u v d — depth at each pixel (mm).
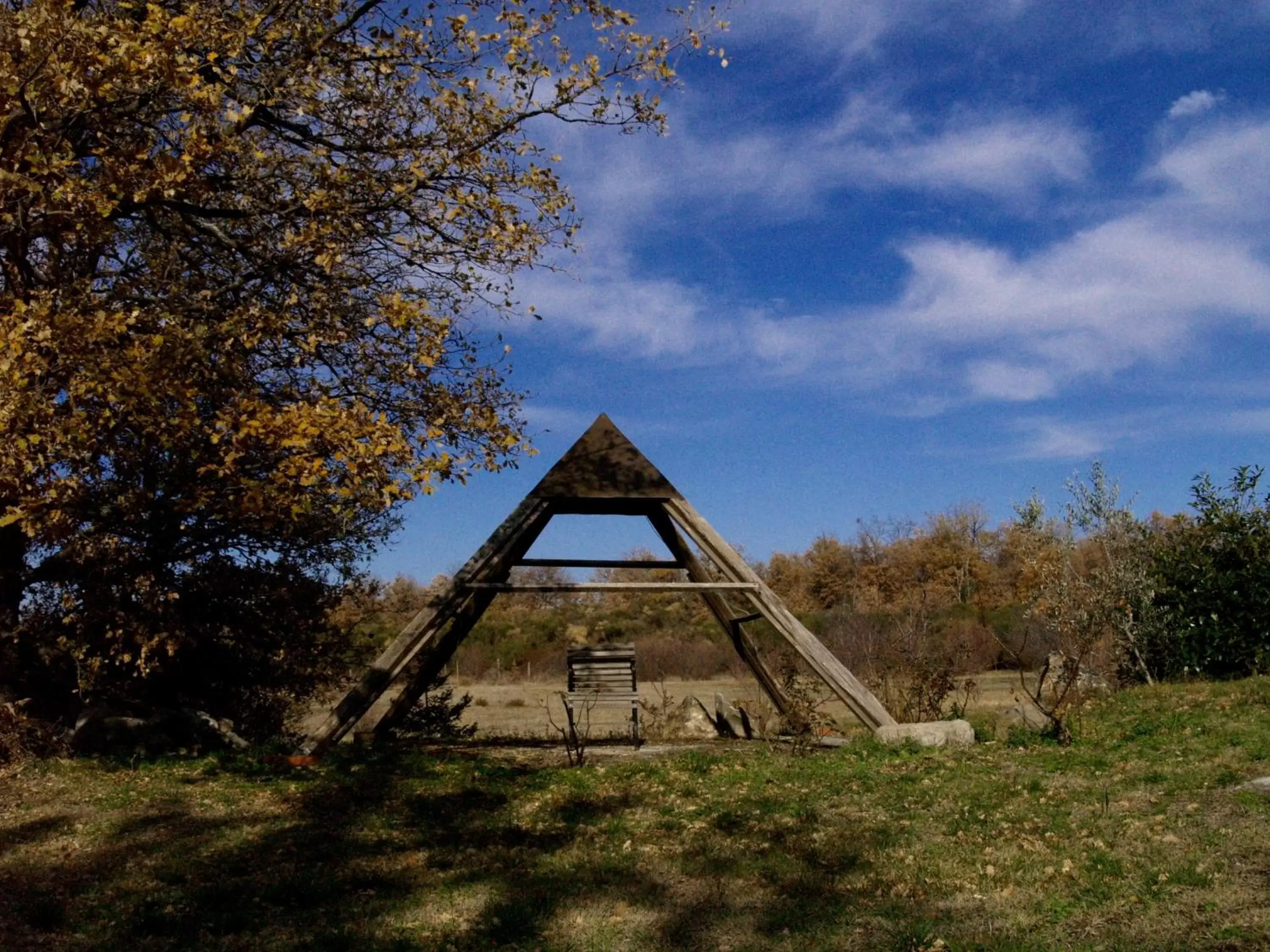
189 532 14336
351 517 12938
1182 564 19328
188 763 12125
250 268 12609
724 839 8773
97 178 11375
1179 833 7848
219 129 11664
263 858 8469
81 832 9195
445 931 6852
